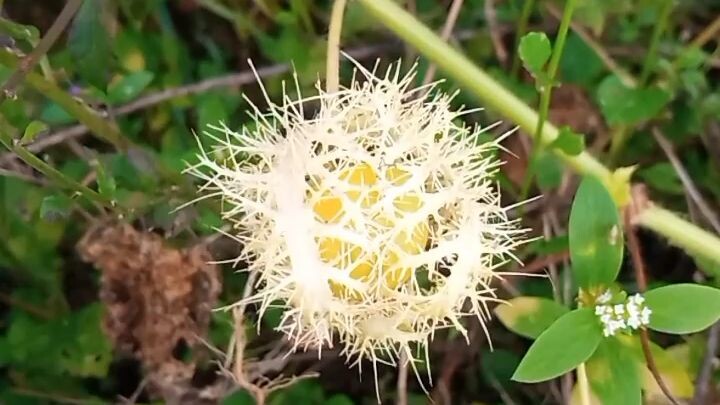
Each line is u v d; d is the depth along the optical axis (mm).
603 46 174
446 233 122
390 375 168
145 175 152
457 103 171
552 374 122
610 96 162
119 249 148
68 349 166
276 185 115
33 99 156
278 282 118
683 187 168
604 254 126
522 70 175
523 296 152
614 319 123
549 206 162
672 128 171
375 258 116
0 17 143
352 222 115
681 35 175
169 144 166
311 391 167
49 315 169
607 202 126
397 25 157
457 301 121
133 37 169
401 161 122
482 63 178
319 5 176
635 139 172
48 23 179
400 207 116
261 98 172
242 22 176
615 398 125
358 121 122
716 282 156
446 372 168
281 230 114
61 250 170
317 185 117
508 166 167
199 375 162
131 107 166
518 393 169
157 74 171
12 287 173
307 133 118
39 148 157
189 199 151
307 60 170
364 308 116
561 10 172
